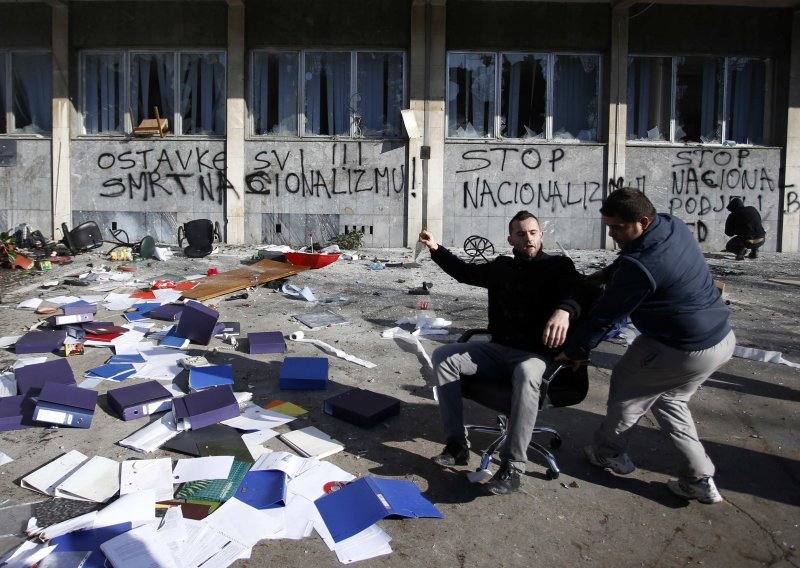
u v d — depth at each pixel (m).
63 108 12.82
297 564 2.90
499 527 3.27
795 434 4.43
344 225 13.02
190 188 12.95
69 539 2.95
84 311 6.84
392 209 12.96
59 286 8.58
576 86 13.21
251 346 5.79
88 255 11.05
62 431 4.16
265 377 5.24
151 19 12.78
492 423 4.53
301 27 12.78
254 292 8.41
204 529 3.07
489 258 11.84
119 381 5.03
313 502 3.36
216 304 7.71
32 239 11.69
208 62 13.05
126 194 13.00
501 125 13.21
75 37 12.82
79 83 13.09
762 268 11.19
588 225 13.16
